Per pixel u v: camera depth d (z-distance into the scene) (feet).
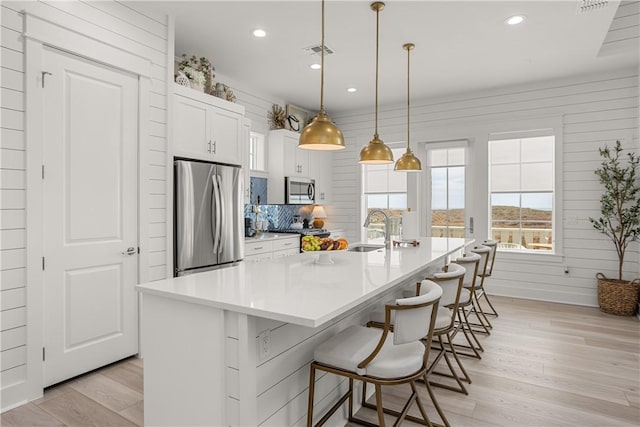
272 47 12.93
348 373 5.66
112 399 8.05
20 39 7.83
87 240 9.11
